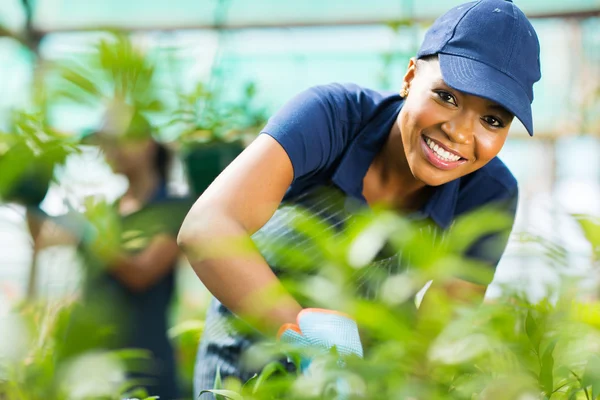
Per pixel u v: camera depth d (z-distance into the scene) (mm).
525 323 1055
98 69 850
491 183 1994
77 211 1103
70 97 869
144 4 4973
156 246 2783
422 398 960
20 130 996
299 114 1726
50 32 4531
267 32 5156
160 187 2525
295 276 1682
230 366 1825
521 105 1590
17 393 1047
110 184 1119
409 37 3246
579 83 5539
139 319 2801
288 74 5145
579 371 1123
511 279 1108
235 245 1429
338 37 5207
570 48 5566
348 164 1814
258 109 2441
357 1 5039
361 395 939
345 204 1821
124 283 2750
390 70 3271
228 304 1439
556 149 5559
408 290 1068
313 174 1809
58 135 1015
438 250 1019
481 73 1588
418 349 1011
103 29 856
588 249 1046
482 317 1084
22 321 1032
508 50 1625
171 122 1042
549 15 5055
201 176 2193
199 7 4957
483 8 1653
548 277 1082
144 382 2785
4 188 1042
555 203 1071
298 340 1312
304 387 947
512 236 1063
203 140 1697
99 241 1124
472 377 1056
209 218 1496
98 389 1059
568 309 1099
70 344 1017
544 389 1040
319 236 1039
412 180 1901
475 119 1609
